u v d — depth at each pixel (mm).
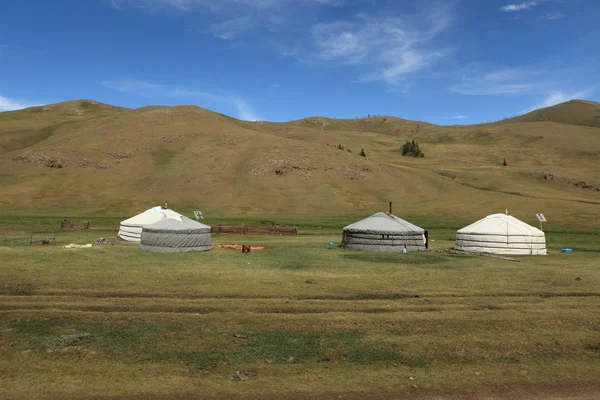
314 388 6449
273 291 12828
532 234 24703
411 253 24266
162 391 6238
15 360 7184
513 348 8133
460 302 11750
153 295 12039
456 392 6426
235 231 39062
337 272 16594
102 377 6641
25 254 18984
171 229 22781
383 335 8727
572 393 6465
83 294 11930
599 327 9375
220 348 7926
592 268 18406
